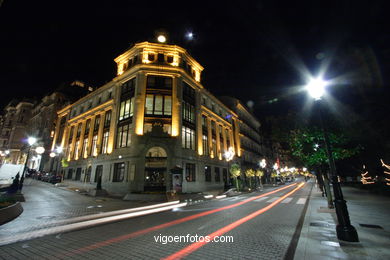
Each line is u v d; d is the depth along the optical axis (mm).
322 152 11469
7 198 9867
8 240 6070
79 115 34562
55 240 6125
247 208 12359
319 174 19109
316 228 6883
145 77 24422
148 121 22984
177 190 20422
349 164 21391
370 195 18734
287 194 22359
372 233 6230
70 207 12773
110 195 20250
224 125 37906
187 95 27125
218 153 33125
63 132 40000
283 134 14562
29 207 12133
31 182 29516
